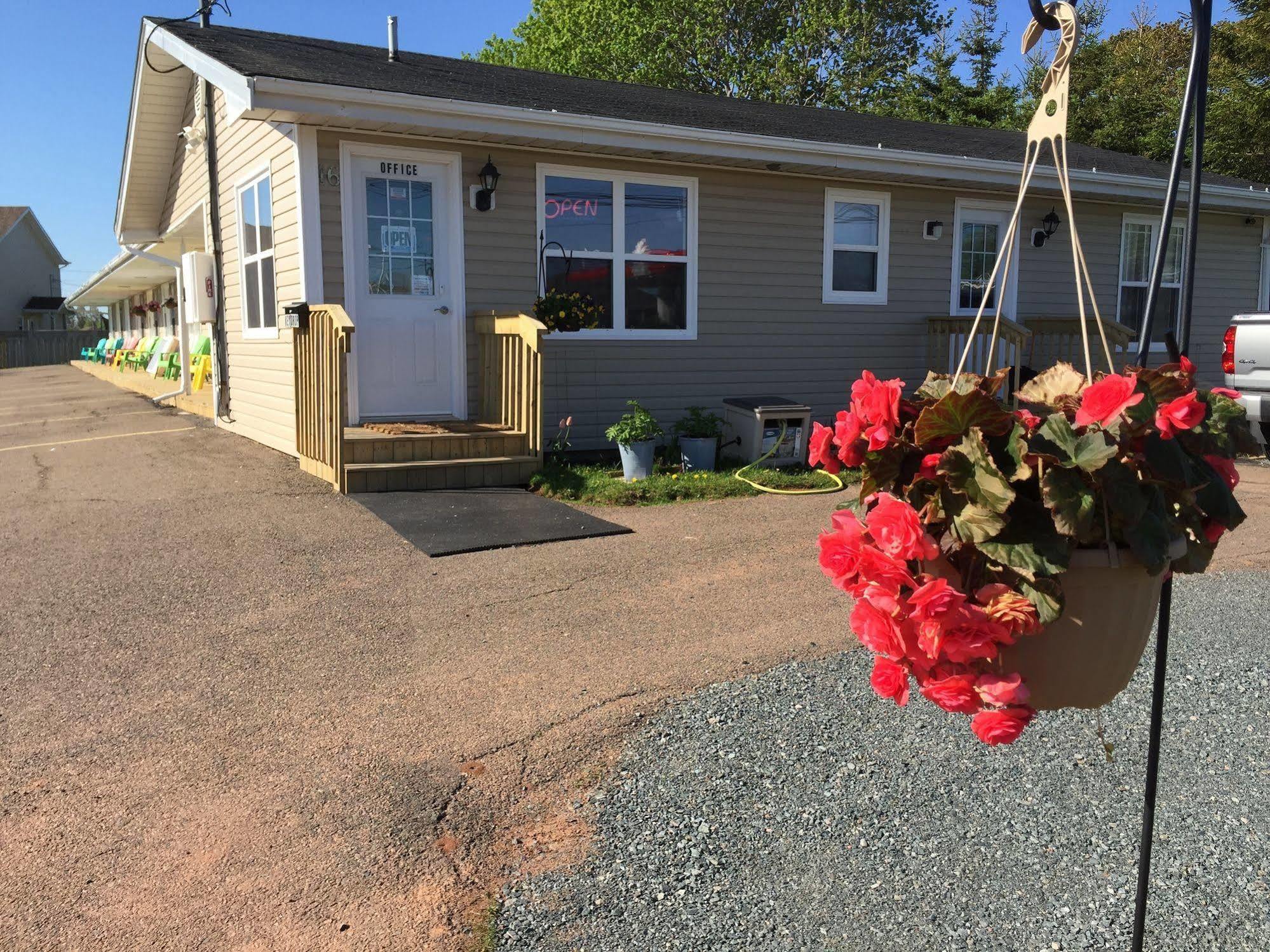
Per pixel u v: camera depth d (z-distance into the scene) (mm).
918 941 2256
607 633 4344
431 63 10570
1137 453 1629
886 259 10539
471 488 7414
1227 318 13016
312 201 7762
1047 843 2658
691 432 8289
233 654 4121
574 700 3615
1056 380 1783
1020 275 11320
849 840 2674
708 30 26469
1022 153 11742
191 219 12164
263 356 9117
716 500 7254
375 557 5539
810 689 3672
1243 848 2617
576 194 8938
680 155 8680
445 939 2295
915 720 3402
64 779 3062
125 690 3750
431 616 4586
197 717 3508
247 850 2664
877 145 10141
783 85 26469
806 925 2322
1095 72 26344
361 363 8156
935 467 1639
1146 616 1714
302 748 3266
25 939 2301
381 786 3006
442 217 8375
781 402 8688
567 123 7949
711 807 2854
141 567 5340
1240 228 12969
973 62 29688
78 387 19656
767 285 9930
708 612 4629
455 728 3398
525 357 7613
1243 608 4664
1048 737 3287
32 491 7371
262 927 2342
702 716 3445
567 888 2488
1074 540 1601
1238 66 21500
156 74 11297
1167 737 3293
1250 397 8594
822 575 5234
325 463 7434
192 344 15945
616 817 2809
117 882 2523
